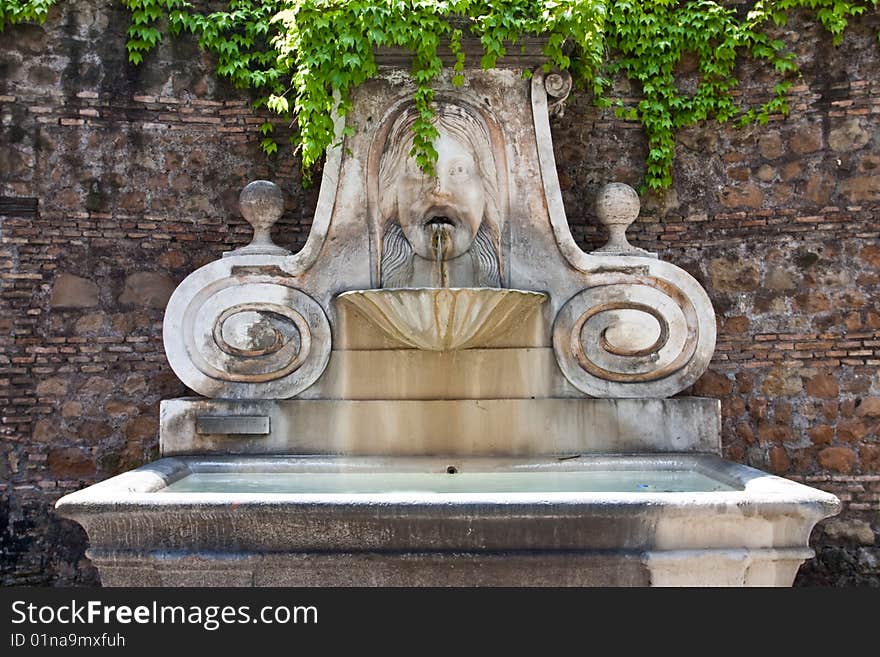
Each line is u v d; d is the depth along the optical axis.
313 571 3.80
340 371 5.31
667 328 5.36
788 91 6.14
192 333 5.31
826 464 5.95
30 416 5.88
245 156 6.23
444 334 5.04
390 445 5.27
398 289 4.95
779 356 6.07
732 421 6.09
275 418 5.27
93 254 6.02
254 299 5.32
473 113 5.39
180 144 6.18
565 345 5.34
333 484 4.79
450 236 5.30
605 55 6.27
